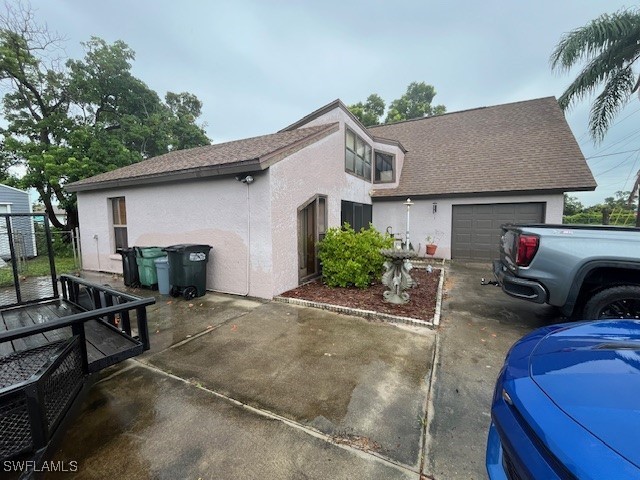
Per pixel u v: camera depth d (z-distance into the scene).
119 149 14.69
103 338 3.05
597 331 2.06
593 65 8.66
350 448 2.00
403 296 5.17
